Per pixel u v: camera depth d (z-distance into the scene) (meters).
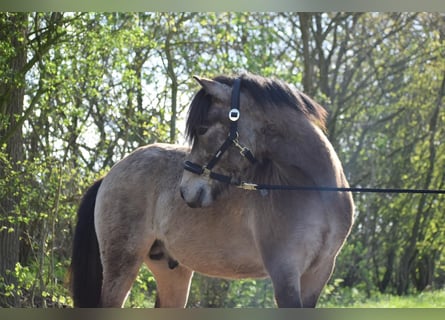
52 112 10.25
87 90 10.16
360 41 16.12
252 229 5.51
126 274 6.35
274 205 5.32
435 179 17.06
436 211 17.03
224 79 5.44
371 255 16.75
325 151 5.34
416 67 16.42
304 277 5.49
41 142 11.12
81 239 6.68
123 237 6.34
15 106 9.62
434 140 16.88
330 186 5.30
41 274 9.42
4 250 9.41
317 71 15.93
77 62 9.75
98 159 11.89
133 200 6.33
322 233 5.28
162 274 6.67
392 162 16.88
